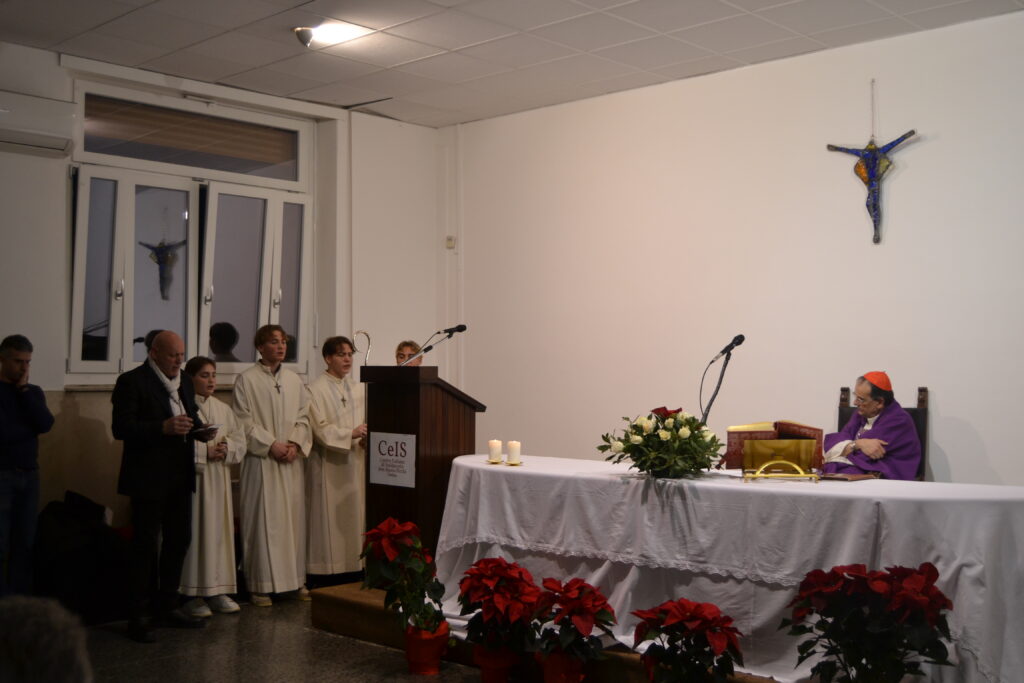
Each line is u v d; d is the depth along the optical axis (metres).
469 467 4.18
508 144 6.93
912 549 3.09
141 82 5.84
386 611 4.38
